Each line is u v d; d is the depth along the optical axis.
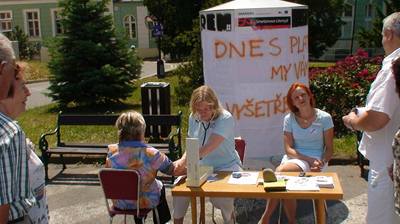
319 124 5.22
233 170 4.71
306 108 5.21
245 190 4.02
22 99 2.57
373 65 10.11
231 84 6.01
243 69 5.94
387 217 3.71
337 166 7.35
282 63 5.98
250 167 6.06
